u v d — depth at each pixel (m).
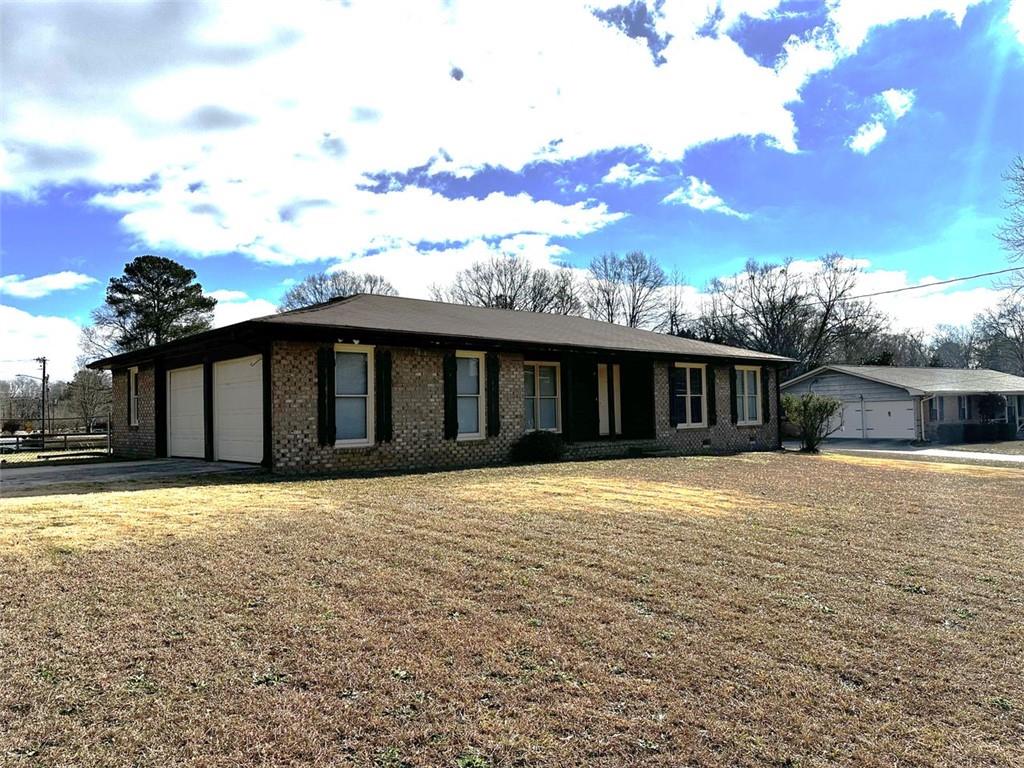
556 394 16.28
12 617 3.75
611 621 3.96
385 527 6.29
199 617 3.82
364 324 11.52
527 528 6.43
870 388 28.89
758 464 14.11
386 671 3.21
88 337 40.50
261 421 11.52
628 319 50.03
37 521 6.19
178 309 40.50
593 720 2.80
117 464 12.52
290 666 3.23
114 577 4.49
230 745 2.54
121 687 2.97
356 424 11.64
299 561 5.00
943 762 2.55
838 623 4.05
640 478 10.81
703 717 2.85
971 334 55.19
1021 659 3.57
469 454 13.19
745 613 4.18
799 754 2.58
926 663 3.49
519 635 3.70
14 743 2.50
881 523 7.33
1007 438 30.61
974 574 5.25
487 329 14.06
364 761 2.46
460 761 2.48
